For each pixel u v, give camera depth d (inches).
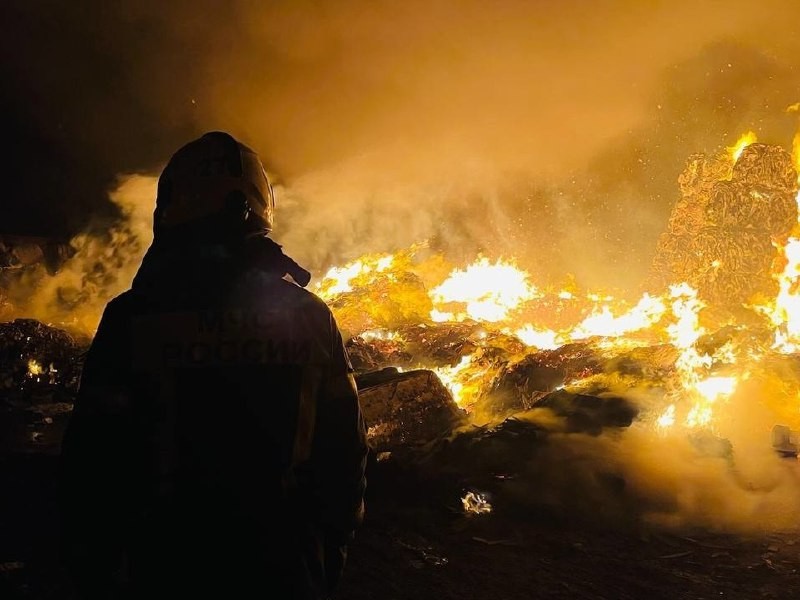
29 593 124.6
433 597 126.3
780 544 146.4
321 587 58.2
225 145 60.6
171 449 54.4
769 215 284.5
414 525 158.7
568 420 206.7
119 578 55.3
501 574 135.4
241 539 53.8
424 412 219.3
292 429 56.6
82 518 52.9
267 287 58.6
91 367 55.2
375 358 291.7
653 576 134.6
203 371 55.4
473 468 187.5
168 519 53.9
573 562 140.9
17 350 302.2
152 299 56.7
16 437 229.5
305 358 58.0
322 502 58.6
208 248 58.5
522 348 289.9
